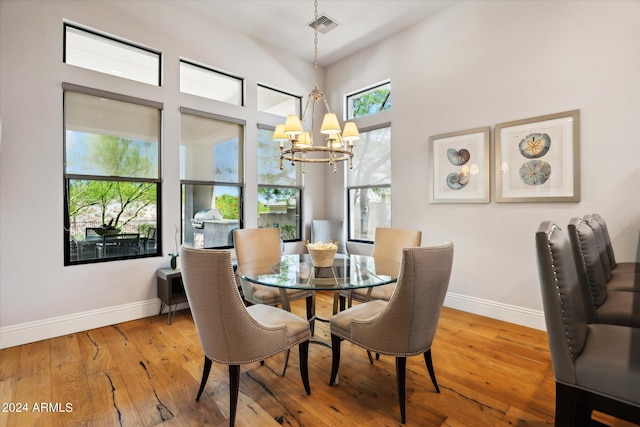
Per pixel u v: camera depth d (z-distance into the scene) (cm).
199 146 371
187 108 354
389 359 240
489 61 320
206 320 166
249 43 408
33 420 169
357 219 463
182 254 169
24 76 263
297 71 460
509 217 309
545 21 286
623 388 109
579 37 269
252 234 316
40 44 271
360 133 452
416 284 163
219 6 348
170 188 345
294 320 196
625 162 249
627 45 248
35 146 269
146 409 179
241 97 409
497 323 307
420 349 177
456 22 344
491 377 211
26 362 232
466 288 340
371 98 443
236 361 165
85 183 300
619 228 252
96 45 311
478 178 328
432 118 365
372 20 373
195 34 361
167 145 342
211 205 383
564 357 120
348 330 191
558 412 123
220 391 197
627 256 248
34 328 268
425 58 371
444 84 354
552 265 121
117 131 315
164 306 341
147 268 330
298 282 198
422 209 375
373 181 438
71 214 293
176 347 258
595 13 261
